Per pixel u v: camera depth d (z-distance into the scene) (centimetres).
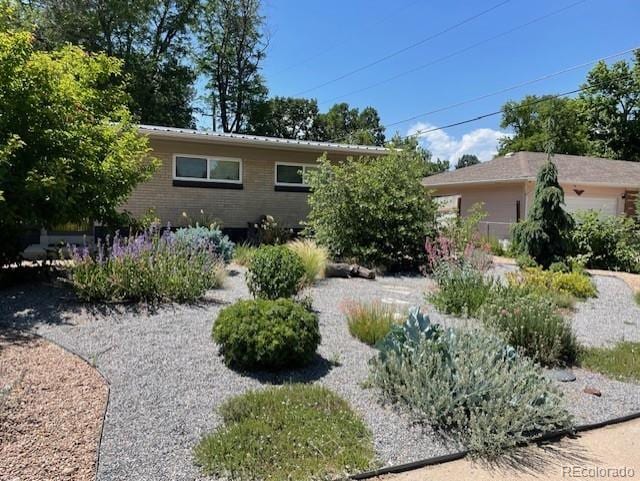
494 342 412
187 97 2792
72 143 676
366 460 291
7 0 721
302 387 380
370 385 397
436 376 361
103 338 465
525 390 368
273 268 594
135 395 357
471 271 719
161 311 558
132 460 278
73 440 292
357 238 1030
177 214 1241
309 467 279
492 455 317
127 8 2288
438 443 323
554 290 828
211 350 454
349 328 535
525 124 3722
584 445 340
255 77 3045
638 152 3012
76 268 596
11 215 600
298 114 4019
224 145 1298
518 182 1698
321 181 1055
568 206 1706
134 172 766
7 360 398
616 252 1307
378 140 4653
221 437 300
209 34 2834
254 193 1347
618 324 707
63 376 377
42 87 639
